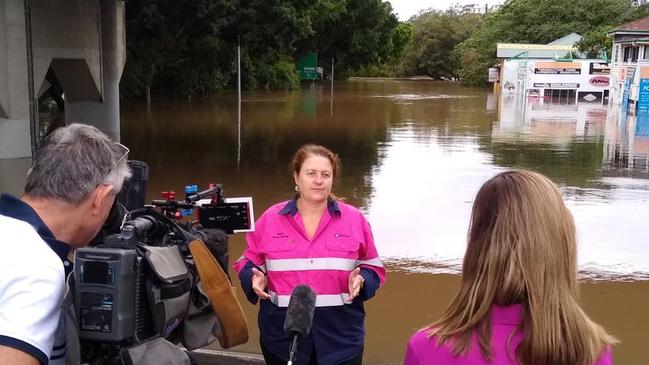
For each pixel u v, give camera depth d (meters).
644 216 9.43
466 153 15.87
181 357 2.06
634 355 4.97
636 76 28.98
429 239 8.23
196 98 37.31
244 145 17.42
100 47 19.19
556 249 1.79
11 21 13.58
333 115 27.17
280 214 3.37
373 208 9.88
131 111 28.22
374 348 5.01
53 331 1.76
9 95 13.63
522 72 42.25
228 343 2.47
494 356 1.77
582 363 1.74
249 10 26.66
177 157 15.05
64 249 1.96
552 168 13.63
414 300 6.14
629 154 15.82
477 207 1.92
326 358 3.26
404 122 24.20
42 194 1.93
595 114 28.02
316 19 51.47
